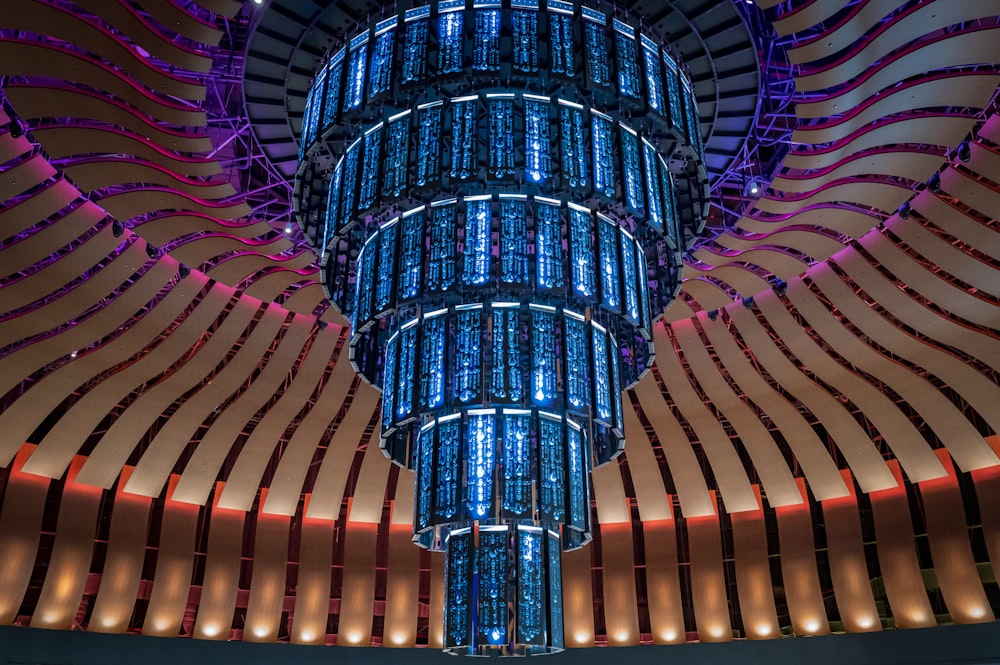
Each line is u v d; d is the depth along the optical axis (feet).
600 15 42.04
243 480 78.07
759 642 74.74
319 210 47.16
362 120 42.63
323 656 77.00
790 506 79.77
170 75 44.68
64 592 71.51
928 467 72.90
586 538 39.60
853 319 64.18
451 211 39.55
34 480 72.08
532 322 38.55
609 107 41.47
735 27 44.78
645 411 77.56
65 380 65.87
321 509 81.41
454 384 38.22
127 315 61.57
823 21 45.14
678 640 79.36
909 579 73.41
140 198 52.80
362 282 41.24
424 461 38.91
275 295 64.69
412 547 83.61
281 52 45.83
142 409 70.74
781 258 61.57
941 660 67.56
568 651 78.74
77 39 41.60
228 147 52.95
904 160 50.88
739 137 51.11
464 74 39.68
